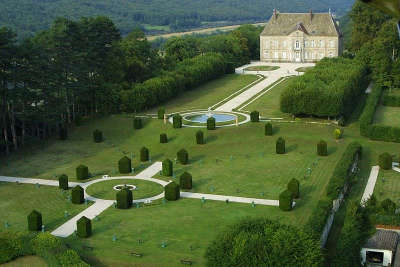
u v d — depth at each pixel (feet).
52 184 323.37
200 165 355.15
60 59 443.32
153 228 254.88
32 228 254.27
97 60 495.82
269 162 353.51
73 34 452.35
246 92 581.53
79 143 414.41
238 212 272.10
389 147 376.68
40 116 405.80
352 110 484.74
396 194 291.38
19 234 230.68
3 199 299.99
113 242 240.32
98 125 454.81
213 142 399.65
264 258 180.86
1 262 221.66
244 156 368.89
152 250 231.50
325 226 234.79
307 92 434.30
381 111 474.90
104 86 485.15
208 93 584.40
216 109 501.15
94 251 231.30
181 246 234.17
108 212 277.64
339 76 500.33
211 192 303.07
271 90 585.63
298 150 375.25
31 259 223.92
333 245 234.79
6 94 383.86
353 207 228.02
